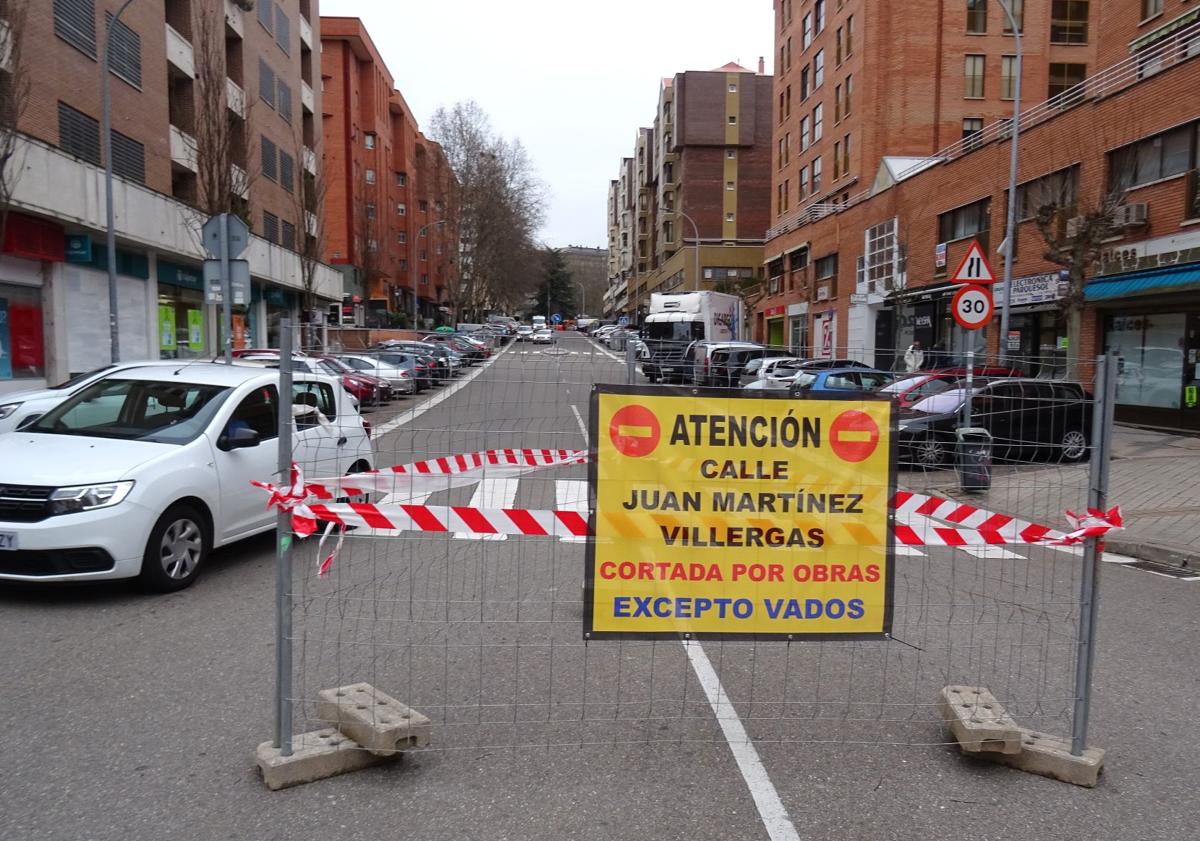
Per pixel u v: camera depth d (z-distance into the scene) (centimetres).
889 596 392
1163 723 429
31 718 411
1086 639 366
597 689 454
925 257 2912
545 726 405
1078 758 363
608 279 17462
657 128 9131
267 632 540
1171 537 870
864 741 397
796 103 4788
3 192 1520
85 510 577
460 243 7588
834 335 3841
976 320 1222
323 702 383
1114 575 770
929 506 424
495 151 7544
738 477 383
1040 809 339
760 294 5300
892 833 319
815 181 4450
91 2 2177
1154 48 1877
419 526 386
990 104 3675
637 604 381
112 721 408
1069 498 851
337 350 699
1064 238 1755
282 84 3778
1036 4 3653
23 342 2014
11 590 632
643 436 377
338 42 5612
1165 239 1761
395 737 355
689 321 3117
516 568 709
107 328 2348
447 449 448
